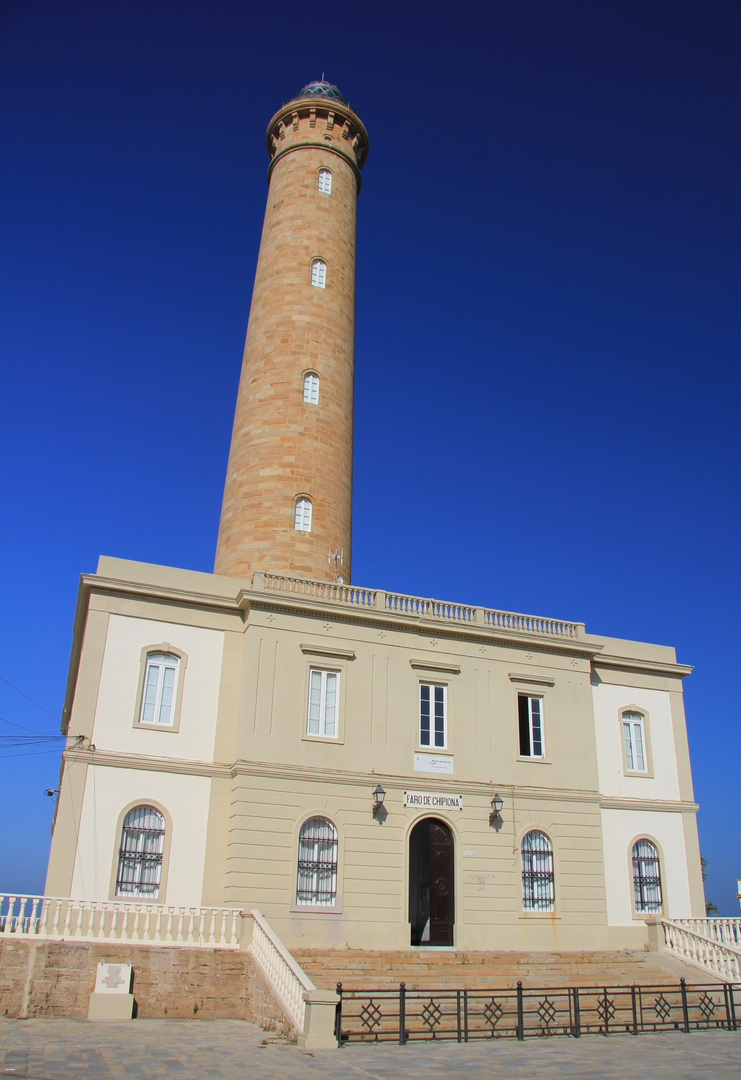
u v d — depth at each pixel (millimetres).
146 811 23562
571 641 30281
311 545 31625
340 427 34688
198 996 19156
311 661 26250
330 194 39312
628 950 26844
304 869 24000
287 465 32531
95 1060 13195
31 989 18156
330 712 26109
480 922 25453
